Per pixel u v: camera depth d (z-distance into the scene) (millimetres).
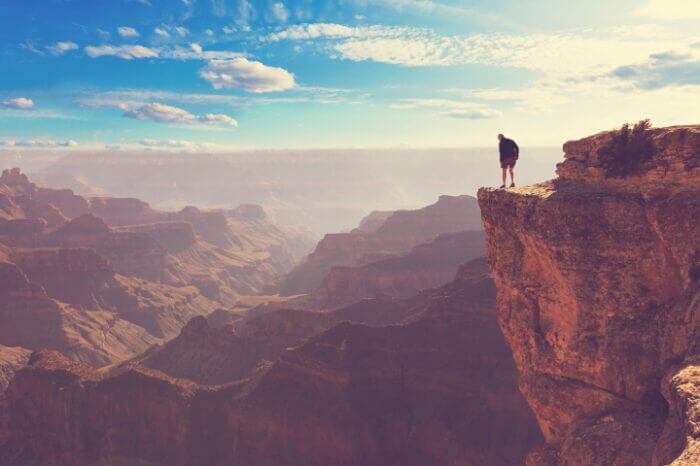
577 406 27578
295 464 90125
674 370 22656
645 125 28109
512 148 32875
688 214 25156
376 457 88062
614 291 27172
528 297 30594
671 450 20047
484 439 85375
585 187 29375
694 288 24531
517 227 30781
